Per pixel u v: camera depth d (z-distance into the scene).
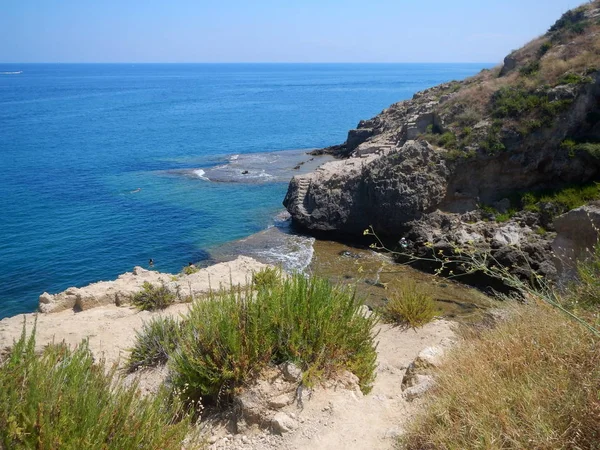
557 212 26.39
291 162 55.16
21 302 23.69
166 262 28.30
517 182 28.89
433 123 36.84
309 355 8.08
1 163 54.75
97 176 48.66
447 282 23.05
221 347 7.92
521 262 23.42
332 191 32.06
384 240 30.44
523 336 6.32
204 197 41.06
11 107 120.50
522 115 29.33
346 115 107.75
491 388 5.50
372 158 36.69
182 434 5.89
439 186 28.70
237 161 56.19
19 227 33.59
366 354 8.80
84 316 14.02
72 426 5.01
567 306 6.75
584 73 29.56
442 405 5.57
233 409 7.59
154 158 58.50
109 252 29.66
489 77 44.06
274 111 115.25
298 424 7.04
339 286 9.97
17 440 4.86
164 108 121.06
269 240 31.36
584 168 27.64
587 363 5.28
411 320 13.82
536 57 37.16
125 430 5.39
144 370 10.09
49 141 70.31
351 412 7.19
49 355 5.78
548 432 4.57
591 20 36.75
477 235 26.00
